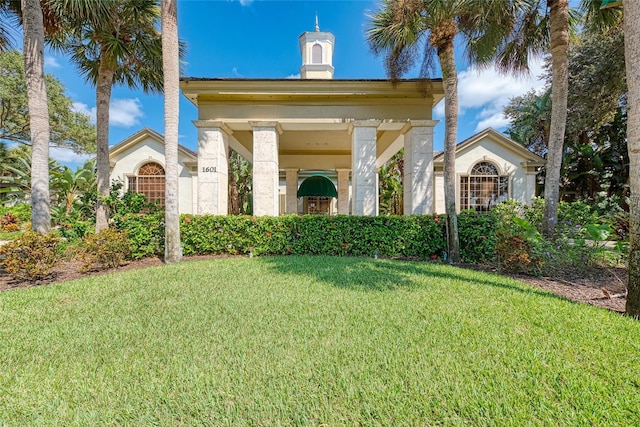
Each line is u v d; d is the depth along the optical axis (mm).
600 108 21766
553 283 8242
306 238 12188
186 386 3346
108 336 4605
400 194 29125
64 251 9547
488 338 4477
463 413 2918
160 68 14141
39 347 4277
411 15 10742
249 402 3082
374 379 3445
